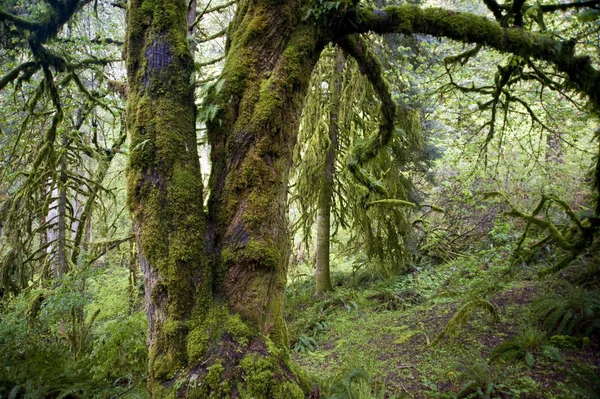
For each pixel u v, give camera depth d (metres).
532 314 4.44
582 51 5.71
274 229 2.93
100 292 6.41
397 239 8.34
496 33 3.34
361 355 4.81
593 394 2.68
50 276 7.61
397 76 7.84
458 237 9.52
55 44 5.75
